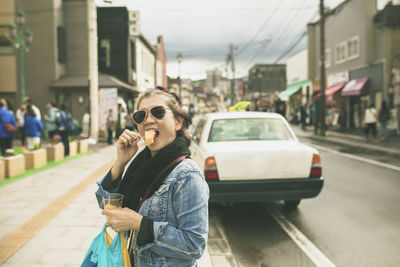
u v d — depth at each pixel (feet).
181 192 4.86
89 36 53.42
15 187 22.65
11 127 32.22
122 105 68.54
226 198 15.99
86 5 71.15
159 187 4.97
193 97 251.19
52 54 68.33
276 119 20.03
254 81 216.74
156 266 4.88
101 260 5.02
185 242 4.69
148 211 4.93
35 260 11.69
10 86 68.33
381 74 68.95
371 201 20.22
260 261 12.56
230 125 19.39
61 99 69.05
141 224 4.67
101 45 86.07
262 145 17.13
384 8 67.26
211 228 16.15
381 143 49.67
